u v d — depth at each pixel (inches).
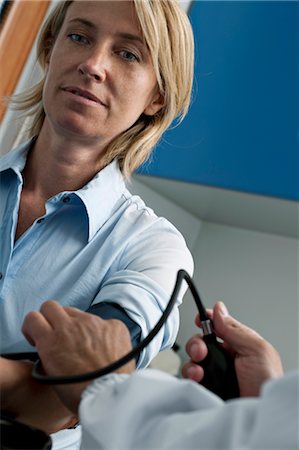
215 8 79.7
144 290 31.9
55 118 37.4
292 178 75.7
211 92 79.2
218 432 15.9
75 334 23.0
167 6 39.7
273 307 92.0
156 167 80.9
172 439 16.5
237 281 95.6
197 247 100.6
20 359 28.3
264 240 96.3
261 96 77.6
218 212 93.7
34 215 39.1
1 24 62.0
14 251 37.2
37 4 63.4
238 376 23.5
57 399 26.2
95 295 36.5
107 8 37.4
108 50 37.4
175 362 83.7
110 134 38.2
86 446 19.5
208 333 24.3
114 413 18.1
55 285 36.5
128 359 21.5
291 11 77.1
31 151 41.1
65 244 37.6
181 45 41.1
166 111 42.7
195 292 25.1
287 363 88.7
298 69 76.3
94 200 37.9
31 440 21.6
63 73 37.2
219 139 78.8
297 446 14.4
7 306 35.9
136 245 37.7
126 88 37.7
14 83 63.2
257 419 15.2
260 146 77.2
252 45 78.3
